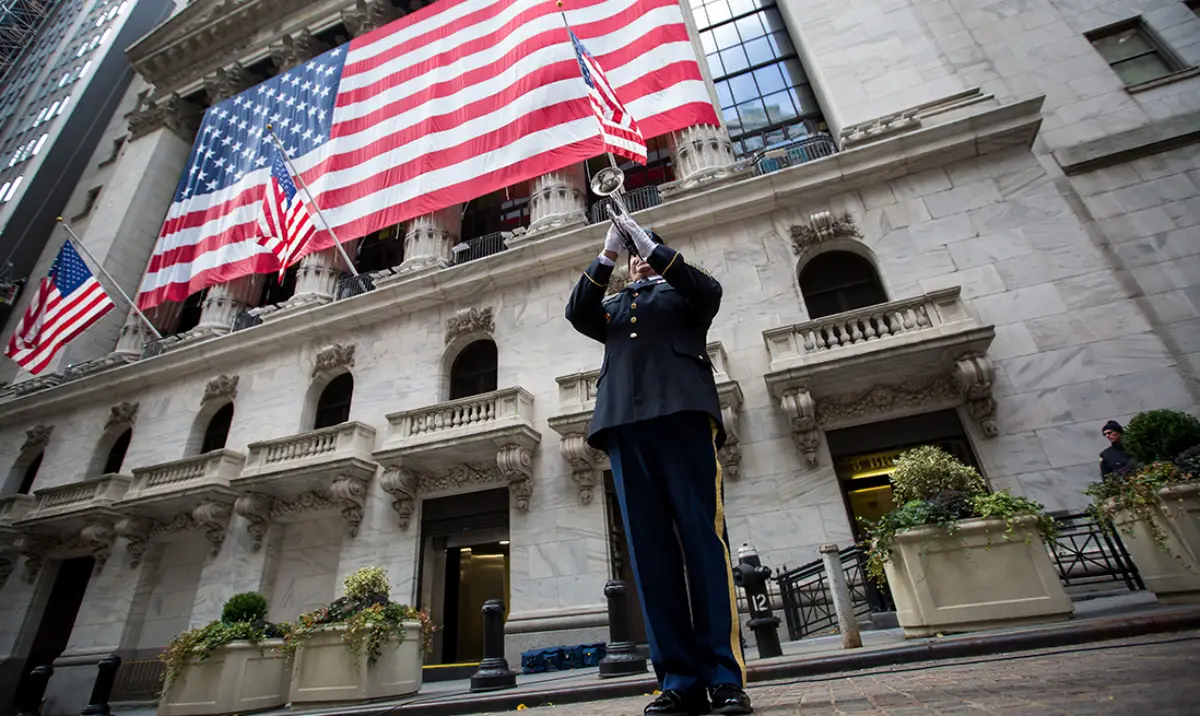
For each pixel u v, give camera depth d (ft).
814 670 13.51
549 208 52.80
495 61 57.47
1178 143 37.42
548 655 32.22
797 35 55.06
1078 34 44.50
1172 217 35.78
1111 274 33.78
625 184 57.52
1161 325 33.37
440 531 42.80
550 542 38.45
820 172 42.01
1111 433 24.62
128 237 79.30
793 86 55.72
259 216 53.26
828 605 29.14
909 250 38.52
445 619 44.39
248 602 28.35
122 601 49.80
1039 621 14.82
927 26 48.49
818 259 42.37
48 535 57.26
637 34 52.21
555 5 55.93
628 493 7.76
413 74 60.90
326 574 45.11
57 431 63.82
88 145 108.58
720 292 8.18
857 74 47.34
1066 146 40.42
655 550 7.51
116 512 51.11
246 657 26.61
